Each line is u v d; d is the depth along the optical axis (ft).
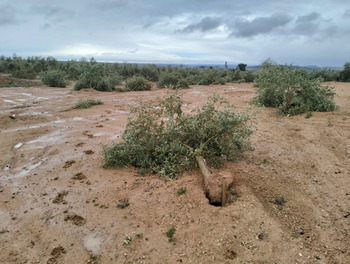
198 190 11.05
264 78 29.45
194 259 8.02
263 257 8.03
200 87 54.39
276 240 8.59
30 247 8.64
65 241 8.86
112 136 19.10
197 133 13.73
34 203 11.00
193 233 8.94
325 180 12.48
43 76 57.47
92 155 15.71
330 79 63.16
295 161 14.49
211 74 62.90
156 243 8.64
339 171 13.24
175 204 10.34
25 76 71.26
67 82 59.16
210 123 13.87
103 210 10.36
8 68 87.51
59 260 8.13
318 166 13.87
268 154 15.37
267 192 11.36
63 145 17.46
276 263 7.86
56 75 55.21
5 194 11.73
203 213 9.78
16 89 48.44
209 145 13.96
